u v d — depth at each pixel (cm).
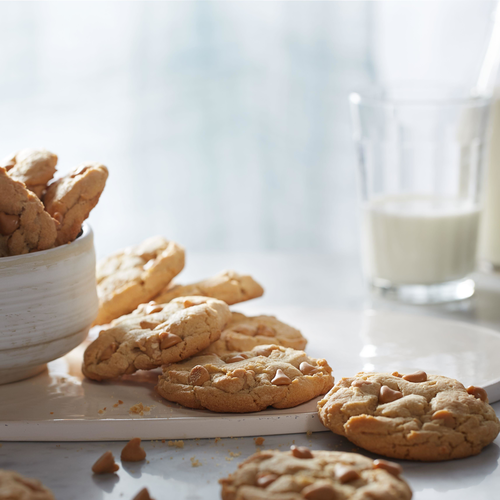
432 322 74
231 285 70
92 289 65
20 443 60
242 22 127
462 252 81
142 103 128
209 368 62
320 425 60
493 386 63
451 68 122
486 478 56
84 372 65
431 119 80
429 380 61
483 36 118
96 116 127
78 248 63
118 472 57
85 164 65
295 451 55
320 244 139
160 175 132
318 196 136
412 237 80
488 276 89
